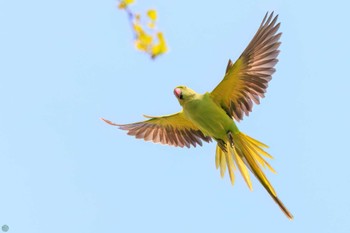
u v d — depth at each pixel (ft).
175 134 41.42
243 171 36.73
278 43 34.19
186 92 35.99
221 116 35.83
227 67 34.60
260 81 35.37
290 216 35.27
